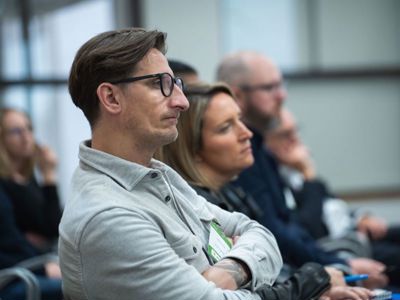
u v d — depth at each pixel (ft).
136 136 8.74
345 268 14.35
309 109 34.04
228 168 12.78
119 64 8.57
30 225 21.43
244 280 9.07
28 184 21.63
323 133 34.27
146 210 8.56
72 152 29.89
